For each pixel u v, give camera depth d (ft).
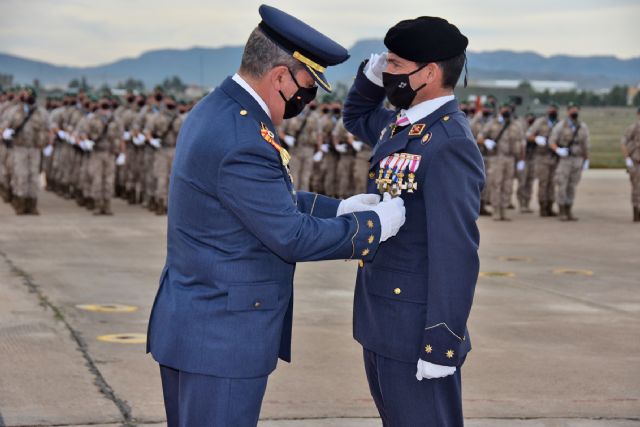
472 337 23.58
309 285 31.12
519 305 28.07
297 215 10.18
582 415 17.49
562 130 54.80
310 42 10.23
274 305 10.44
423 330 11.18
